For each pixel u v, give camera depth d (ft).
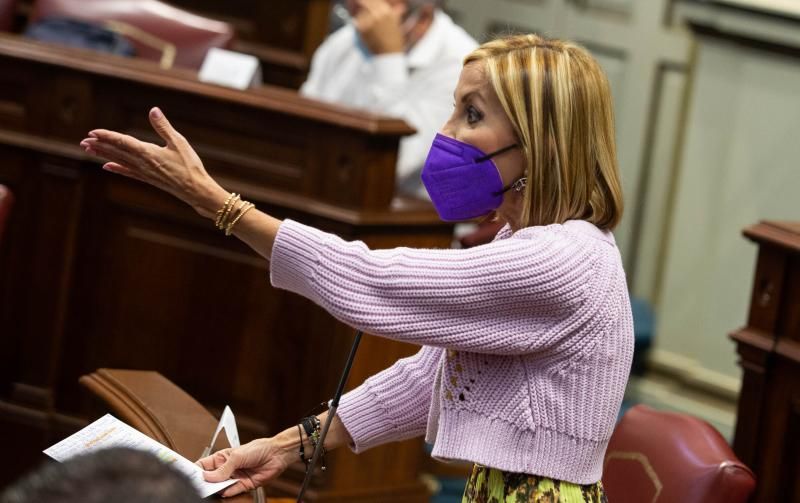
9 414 25.80
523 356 12.64
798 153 34.63
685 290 37.50
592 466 12.90
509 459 12.55
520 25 42.96
